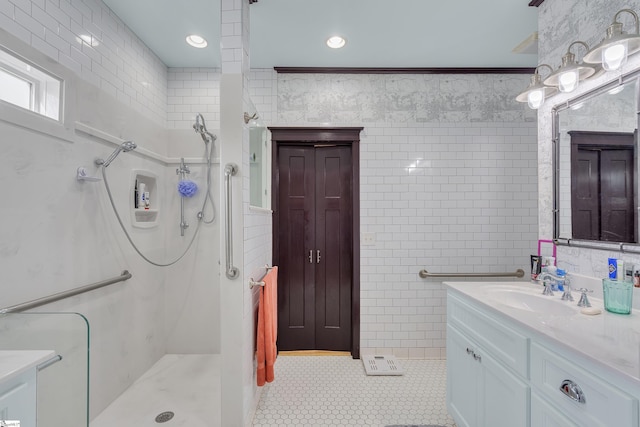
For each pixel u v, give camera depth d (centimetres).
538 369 104
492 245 255
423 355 254
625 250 132
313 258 268
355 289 256
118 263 197
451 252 255
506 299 155
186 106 258
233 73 159
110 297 189
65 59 157
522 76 256
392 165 255
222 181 155
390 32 207
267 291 178
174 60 249
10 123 125
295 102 256
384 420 179
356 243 255
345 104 257
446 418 181
